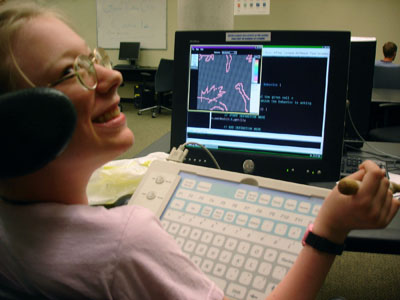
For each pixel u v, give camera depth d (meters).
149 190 0.68
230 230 0.59
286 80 0.94
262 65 0.95
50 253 0.40
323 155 0.94
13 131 0.32
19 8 0.41
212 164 1.01
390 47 3.91
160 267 0.41
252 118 0.97
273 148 0.97
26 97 0.32
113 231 0.41
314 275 0.44
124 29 6.37
